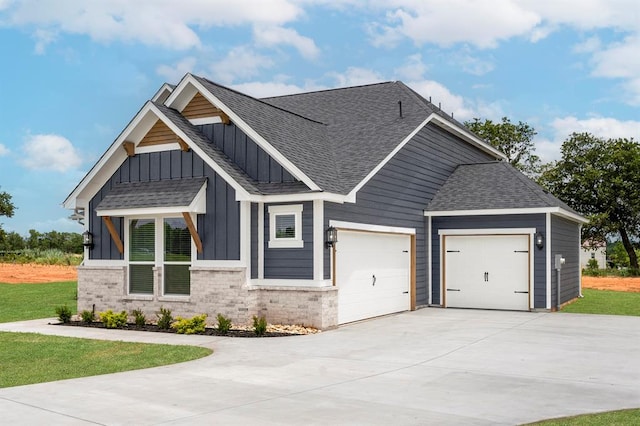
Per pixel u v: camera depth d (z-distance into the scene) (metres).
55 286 28.48
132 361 11.41
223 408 8.06
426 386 9.39
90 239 17.86
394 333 15.01
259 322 14.86
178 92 16.94
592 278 41.56
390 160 19.25
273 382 9.65
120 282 17.31
